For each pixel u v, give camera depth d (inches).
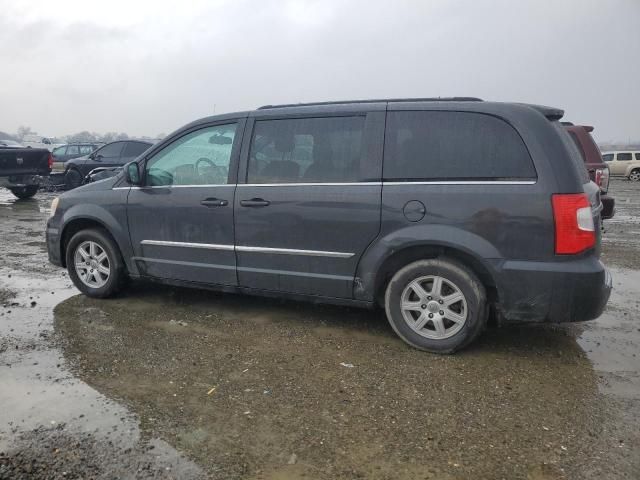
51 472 96.8
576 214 134.4
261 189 168.4
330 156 160.1
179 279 188.1
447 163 146.5
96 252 204.2
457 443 107.5
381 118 155.1
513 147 140.2
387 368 143.1
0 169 540.1
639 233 394.0
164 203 185.3
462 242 142.3
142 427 112.3
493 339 164.2
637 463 100.6
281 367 143.3
